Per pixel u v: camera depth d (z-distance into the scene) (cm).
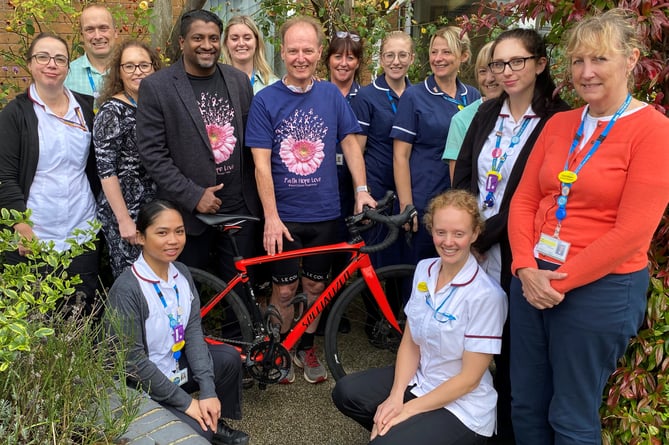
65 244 301
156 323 244
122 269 310
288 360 301
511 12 262
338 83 384
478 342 224
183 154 290
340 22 466
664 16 199
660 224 223
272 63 572
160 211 239
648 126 182
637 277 192
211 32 283
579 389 203
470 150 266
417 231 336
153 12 408
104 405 184
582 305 194
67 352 195
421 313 237
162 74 287
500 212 243
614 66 182
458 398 228
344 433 290
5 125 287
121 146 297
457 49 324
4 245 197
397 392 240
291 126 302
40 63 284
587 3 217
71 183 300
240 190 312
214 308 334
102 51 375
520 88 235
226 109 301
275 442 283
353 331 392
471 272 231
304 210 309
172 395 237
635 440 218
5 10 501
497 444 269
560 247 198
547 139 212
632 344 226
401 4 544
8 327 158
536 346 216
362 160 324
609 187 187
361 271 309
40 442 167
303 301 294
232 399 276
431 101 330
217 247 328
